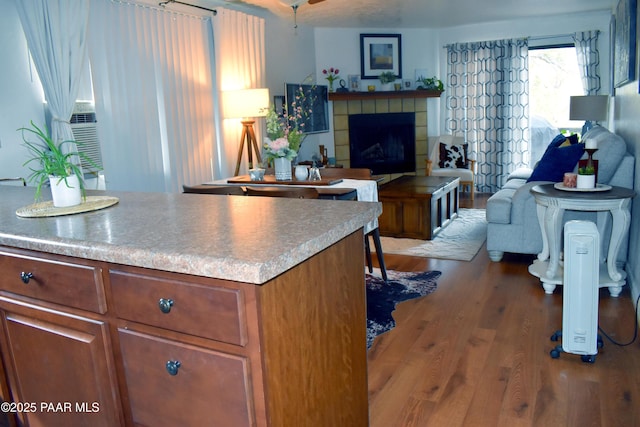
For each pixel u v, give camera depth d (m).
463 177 6.67
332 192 3.10
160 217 1.61
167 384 1.25
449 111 7.41
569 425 1.89
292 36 6.43
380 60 7.26
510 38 6.93
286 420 1.23
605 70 6.54
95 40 4.00
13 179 3.06
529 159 7.13
